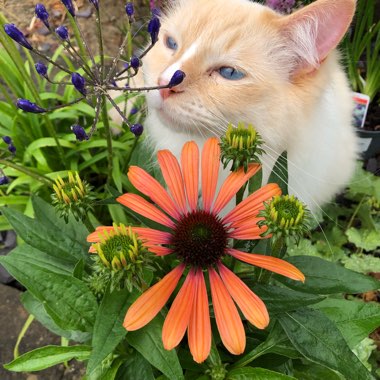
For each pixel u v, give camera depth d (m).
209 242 0.19
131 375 0.22
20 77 0.39
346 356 0.19
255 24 0.26
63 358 0.21
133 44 0.51
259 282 0.20
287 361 0.24
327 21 0.24
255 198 0.20
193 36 0.26
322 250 0.38
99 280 0.19
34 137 0.40
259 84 0.26
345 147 0.37
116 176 0.36
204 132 0.27
